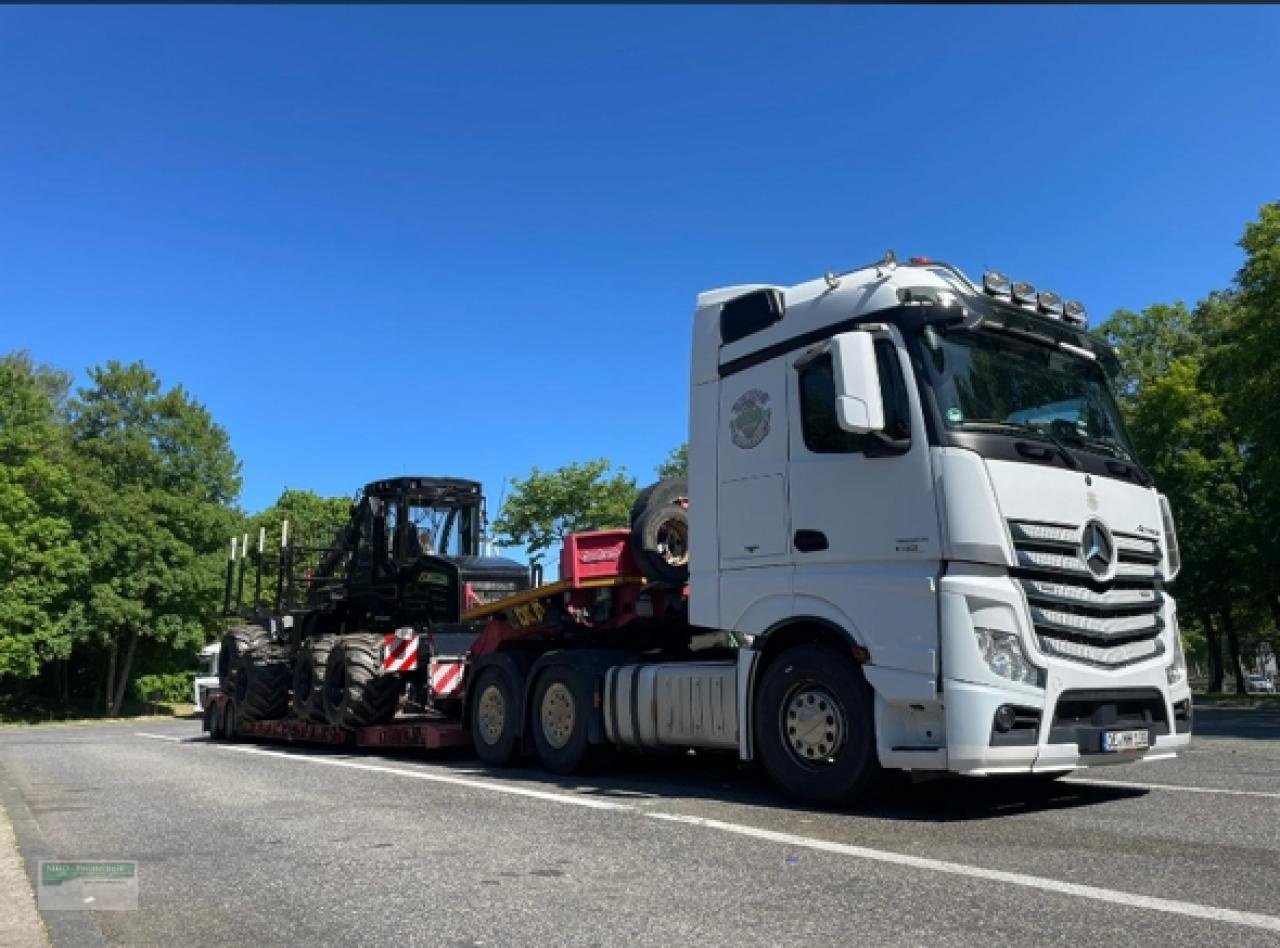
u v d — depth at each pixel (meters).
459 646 11.59
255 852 5.95
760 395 7.28
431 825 6.54
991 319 6.72
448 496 13.48
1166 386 32.72
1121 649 6.49
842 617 6.50
